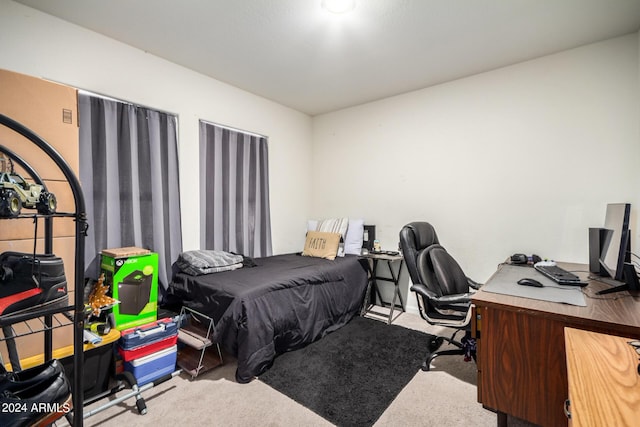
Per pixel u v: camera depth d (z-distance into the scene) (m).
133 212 2.28
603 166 2.23
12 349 1.16
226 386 1.83
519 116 2.58
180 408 1.63
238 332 1.88
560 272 1.86
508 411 1.33
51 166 1.47
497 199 2.70
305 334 2.31
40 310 0.89
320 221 3.66
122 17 1.93
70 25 1.98
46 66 1.89
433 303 2.03
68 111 1.53
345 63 2.58
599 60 2.24
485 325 1.38
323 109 3.83
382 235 3.46
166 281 2.47
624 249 1.50
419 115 3.16
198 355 2.18
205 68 2.67
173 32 2.11
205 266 2.37
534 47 2.32
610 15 1.91
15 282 0.89
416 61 2.54
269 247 3.46
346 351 2.29
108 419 1.53
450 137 2.95
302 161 3.96
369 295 3.38
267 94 3.31
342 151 3.81
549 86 2.44
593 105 2.27
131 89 2.29
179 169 2.62
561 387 1.20
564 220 2.39
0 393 0.78
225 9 1.85
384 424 1.52
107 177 2.15
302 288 2.37
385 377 1.94
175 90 2.57
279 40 2.22
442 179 3.01
